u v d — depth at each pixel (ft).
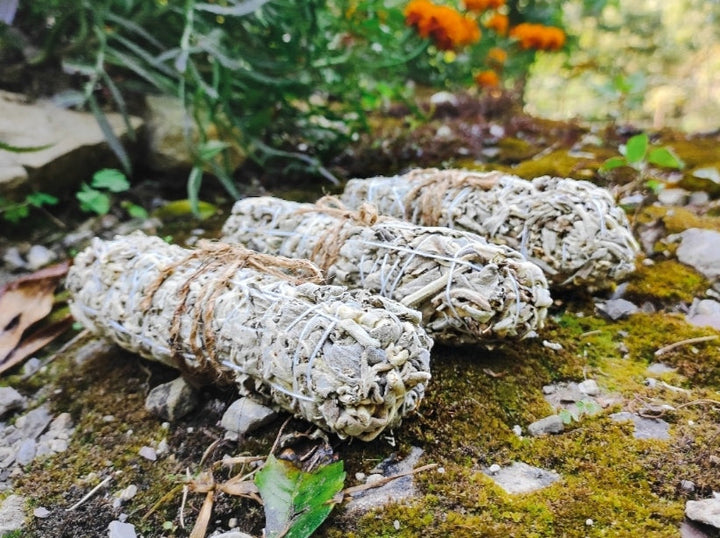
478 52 1.35
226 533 0.41
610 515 0.41
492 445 0.47
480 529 0.40
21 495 0.48
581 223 0.59
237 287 0.49
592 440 0.48
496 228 0.62
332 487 0.41
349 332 0.42
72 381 0.60
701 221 0.79
